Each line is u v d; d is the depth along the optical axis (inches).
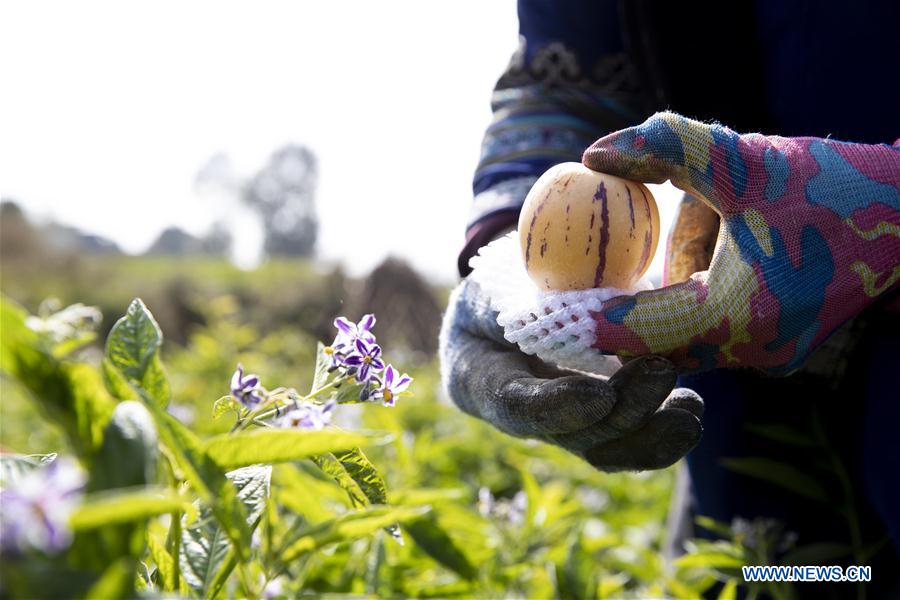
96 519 15.1
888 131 29.9
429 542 33.5
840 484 36.4
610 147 23.7
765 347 23.3
